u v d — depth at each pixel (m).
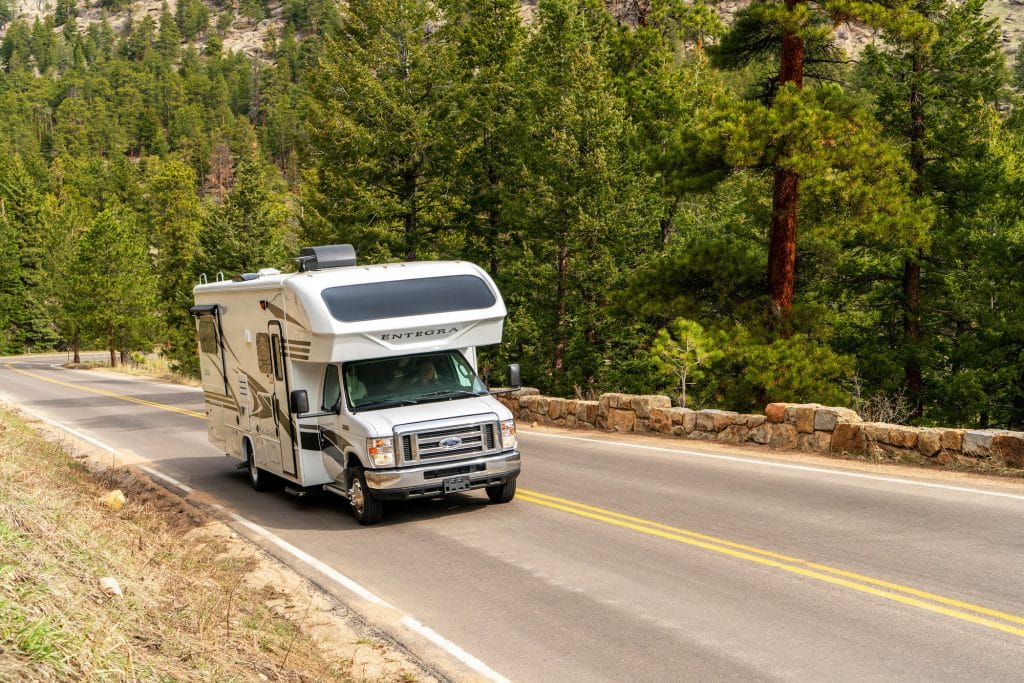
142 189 155.88
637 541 10.11
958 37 31.08
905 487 11.70
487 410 11.95
